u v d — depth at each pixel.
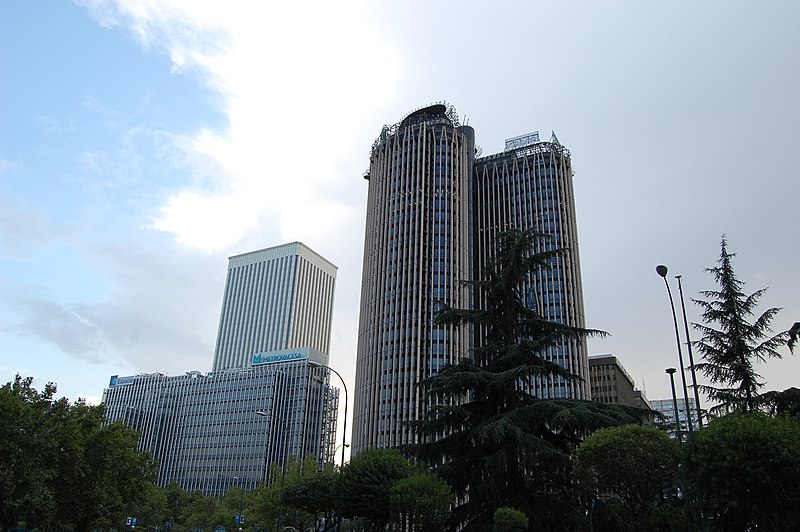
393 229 135.25
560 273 136.75
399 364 121.38
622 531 34.62
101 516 53.88
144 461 59.66
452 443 39.56
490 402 39.53
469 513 36.34
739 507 32.09
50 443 40.88
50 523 46.94
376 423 118.44
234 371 183.25
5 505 36.66
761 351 42.16
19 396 42.72
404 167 140.38
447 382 37.84
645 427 35.69
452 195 137.50
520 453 35.66
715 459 29.03
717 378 42.66
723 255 44.94
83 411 51.84
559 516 34.97
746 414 33.16
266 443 165.88
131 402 198.38
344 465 44.28
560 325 40.94
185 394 188.50
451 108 152.62
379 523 41.97
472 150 151.88
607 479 34.88
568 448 38.44
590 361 165.62
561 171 151.38
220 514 99.69
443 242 132.12
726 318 43.72
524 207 148.38
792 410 37.75
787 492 28.08
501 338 41.44
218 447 173.50
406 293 127.38
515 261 41.69
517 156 155.50
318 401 177.12
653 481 35.78
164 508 102.56
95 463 49.22
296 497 57.88
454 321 43.03
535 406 35.91
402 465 41.41
